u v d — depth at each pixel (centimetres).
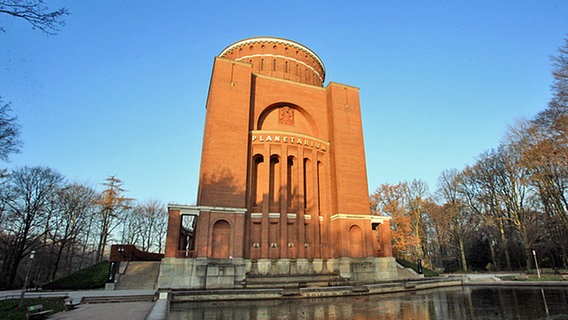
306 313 1578
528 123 3762
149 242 6456
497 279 3316
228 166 3039
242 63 3450
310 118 3769
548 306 1648
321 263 3216
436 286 2911
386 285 2569
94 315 1435
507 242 5044
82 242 5225
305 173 3594
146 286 2772
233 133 3158
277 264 3012
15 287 3616
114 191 5088
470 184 4950
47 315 1430
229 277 2636
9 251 3950
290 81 3759
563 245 4206
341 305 1844
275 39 4394
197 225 2786
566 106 2548
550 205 4019
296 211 3275
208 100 3697
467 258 5825
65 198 4294
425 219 5638
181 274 2588
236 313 1595
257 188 3356
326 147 3688
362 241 3344
